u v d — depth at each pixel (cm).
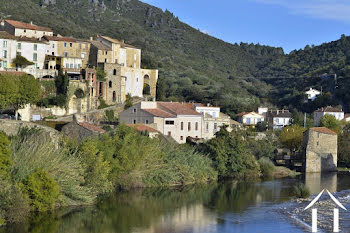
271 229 7781
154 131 13088
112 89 18500
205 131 15650
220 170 12594
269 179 12875
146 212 8719
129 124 13562
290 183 12231
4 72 15550
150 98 19450
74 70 17700
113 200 9512
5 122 10812
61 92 16600
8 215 7644
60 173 8650
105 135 10456
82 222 7938
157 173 11050
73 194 8750
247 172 13088
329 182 12569
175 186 11250
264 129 19612
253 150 14225
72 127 11788
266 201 9900
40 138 9594
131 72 19250
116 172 10150
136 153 10575
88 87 17212
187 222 8131
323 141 14862
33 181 8056
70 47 18550
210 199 9975
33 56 17488
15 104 14588
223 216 8575
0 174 7656
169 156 11594
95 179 9275
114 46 19438
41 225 7638
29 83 14650
